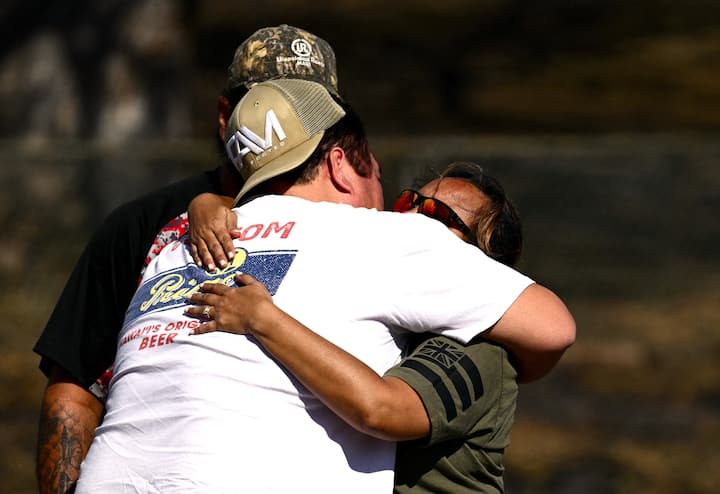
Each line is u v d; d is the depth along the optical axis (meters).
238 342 7.88
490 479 8.45
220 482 7.55
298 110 8.70
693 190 30.27
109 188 30.34
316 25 57.88
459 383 7.98
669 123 52.91
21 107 36.81
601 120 53.41
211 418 7.72
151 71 37.72
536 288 8.34
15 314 28.06
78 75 37.06
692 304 29.12
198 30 54.84
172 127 38.00
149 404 7.98
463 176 9.45
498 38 57.59
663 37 56.47
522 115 53.62
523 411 25.19
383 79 55.59
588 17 57.69
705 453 23.66
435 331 8.16
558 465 23.42
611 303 29.53
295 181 8.78
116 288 9.85
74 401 9.79
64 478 9.48
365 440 7.89
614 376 26.42
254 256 8.27
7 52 37.06
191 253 8.57
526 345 8.23
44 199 30.23
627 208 30.39
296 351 7.70
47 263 29.66
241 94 9.77
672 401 25.70
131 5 37.56
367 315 8.01
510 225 9.35
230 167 9.95
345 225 8.28
